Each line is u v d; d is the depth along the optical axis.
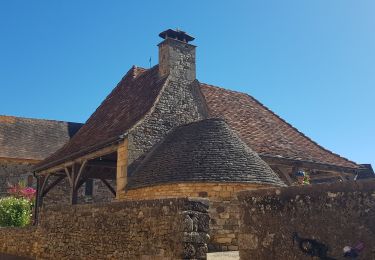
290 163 14.51
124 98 17.39
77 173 15.22
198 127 12.88
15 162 25.61
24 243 12.69
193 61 16.11
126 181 12.64
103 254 8.74
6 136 27.31
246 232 4.82
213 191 10.71
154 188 11.48
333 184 4.18
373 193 3.89
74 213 10.14
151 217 7.58
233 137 12.31
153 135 13.67
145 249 7.57
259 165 11.58
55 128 30.38
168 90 14.89
